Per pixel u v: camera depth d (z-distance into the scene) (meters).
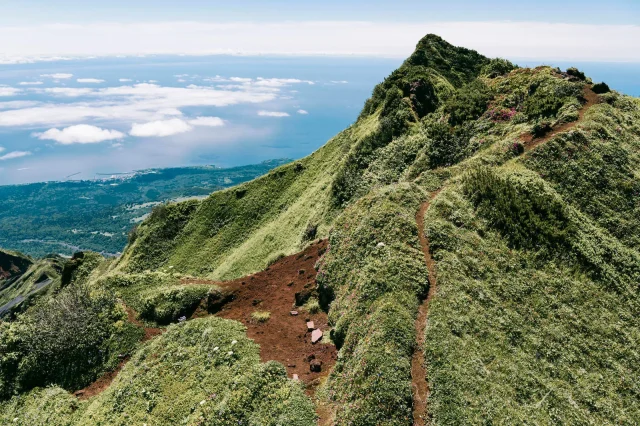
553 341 21.36
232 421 18.38
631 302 24.55
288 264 35.53
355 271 26.16
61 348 28.89
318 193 65.19
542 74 51.19
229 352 23.05
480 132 46.88
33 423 24.11
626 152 34.81
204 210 77.50
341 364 20.14
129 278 37.44
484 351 19.55
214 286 33.12
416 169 47.44
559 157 33.94
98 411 22.91
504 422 16.17
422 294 22.48
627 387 19.83
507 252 26.34
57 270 159.50
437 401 16.64
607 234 29.20
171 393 22.00
